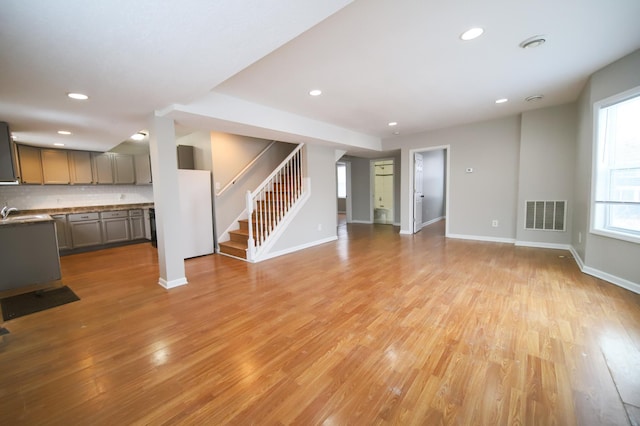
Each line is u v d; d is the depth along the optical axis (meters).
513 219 5.15
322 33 2.09
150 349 2.01
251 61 2.00
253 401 1.50
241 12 1.44
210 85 2.40
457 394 1.51
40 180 5.05
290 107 3.91
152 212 5.95
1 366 1.84
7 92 2.41
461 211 5.73
